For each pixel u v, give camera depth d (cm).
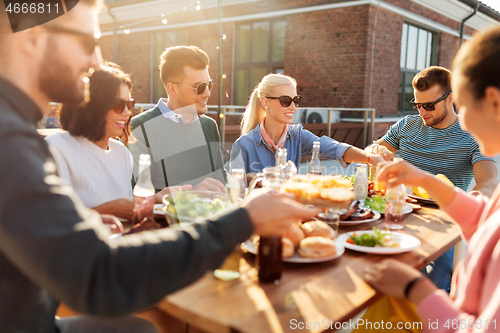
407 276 98
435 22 919
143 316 147
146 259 67
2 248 64
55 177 68
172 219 137
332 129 733
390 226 164
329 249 123
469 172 259
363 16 737
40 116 80
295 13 826
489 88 83
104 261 64
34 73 76
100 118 169
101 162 176
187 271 70
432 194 132
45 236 61
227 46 938
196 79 246
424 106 255
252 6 884
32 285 84
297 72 844
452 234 156
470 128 90
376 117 801
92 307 65
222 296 100
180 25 999
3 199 61
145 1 998
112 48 1154
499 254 79
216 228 77
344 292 102
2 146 64
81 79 83
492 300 75
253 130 254
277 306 94
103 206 156
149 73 1086
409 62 909
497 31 85
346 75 775
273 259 107
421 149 271
